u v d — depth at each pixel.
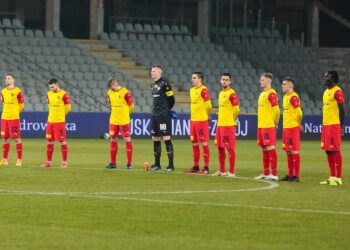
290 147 46.12
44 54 107.12
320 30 129.62
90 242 26.17
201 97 49.69
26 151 69.44
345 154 76.44
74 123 93.75
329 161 45.03
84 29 116.00
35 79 102.75
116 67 109.06
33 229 28.31
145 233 27.94
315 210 33.66
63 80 103.81
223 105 48.53
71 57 107.94
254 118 100.25
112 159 52.12
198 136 49.84
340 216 32.12
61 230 28.22
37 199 35.47
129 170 50.28
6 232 27.67
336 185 44.16
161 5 119.94
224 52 116.69
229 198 37.06
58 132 51.75
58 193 37.66
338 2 129.25
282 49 120.25
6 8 112.31
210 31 120.88
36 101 98.94
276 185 43.34
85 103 101.38
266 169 47.44
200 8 119.50
